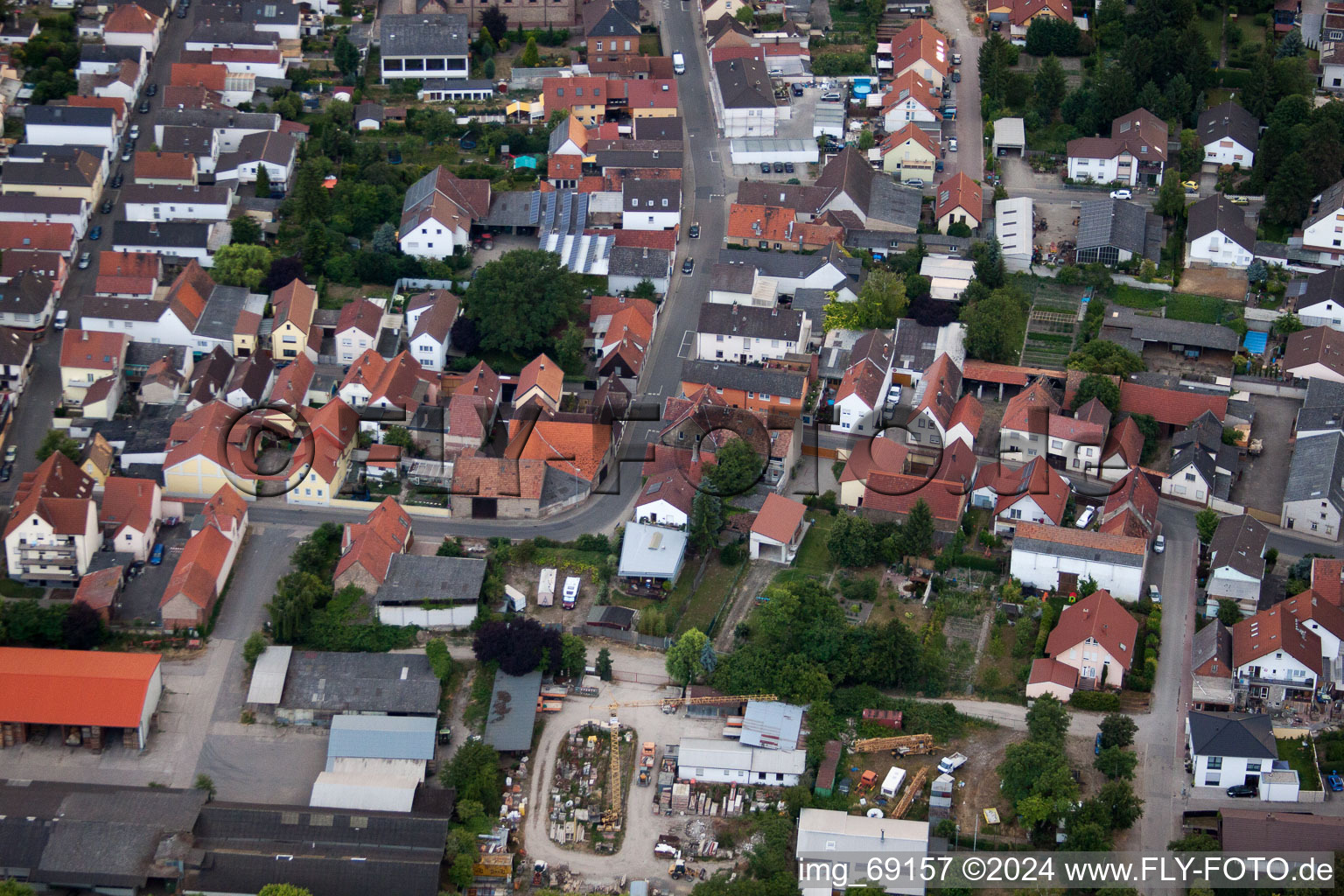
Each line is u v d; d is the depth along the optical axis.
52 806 194.62
